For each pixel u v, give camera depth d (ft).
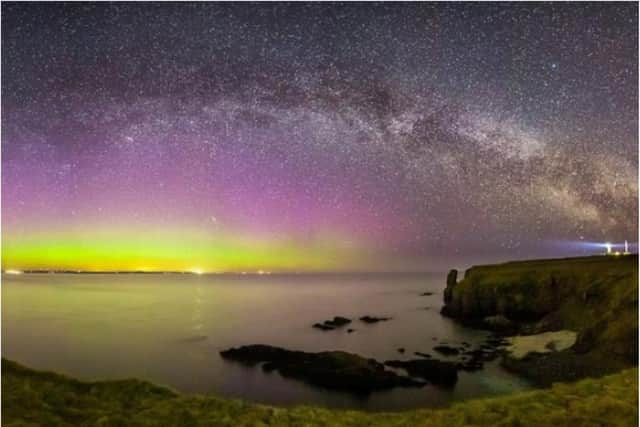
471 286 166.50
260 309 210.18
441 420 26.30
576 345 81.61
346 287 460.55
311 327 146.92
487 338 117.80
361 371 74.13
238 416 26.63
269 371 82.53
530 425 23.73
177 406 27.66
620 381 32.01
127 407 27.50
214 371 84.12
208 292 363.97
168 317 175.73
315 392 68.49
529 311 141.49
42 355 101.71
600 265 139.23
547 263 172.24
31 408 25.11
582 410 25.59
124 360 96.48
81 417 24.97
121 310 202.80
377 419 27.45
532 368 75.46
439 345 109.70
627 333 73.00
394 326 146.30
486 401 30.01
